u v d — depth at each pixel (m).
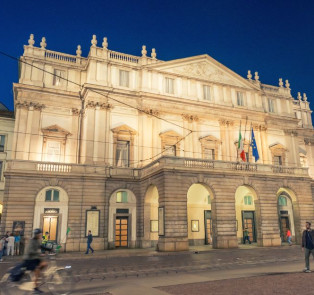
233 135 34.69
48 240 25.17
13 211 24.81
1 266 17.17
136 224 28.91
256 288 9.30
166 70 33.62
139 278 12.16
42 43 31.50
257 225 27.88
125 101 31.23
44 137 29.02
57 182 26.50
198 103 33.34
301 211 29.56
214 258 19.05
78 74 32.34
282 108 39.28
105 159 29.12
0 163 31.45
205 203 31.66
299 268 13.73
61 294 9.19
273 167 29.81
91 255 22.08
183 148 31.98
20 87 29.08
